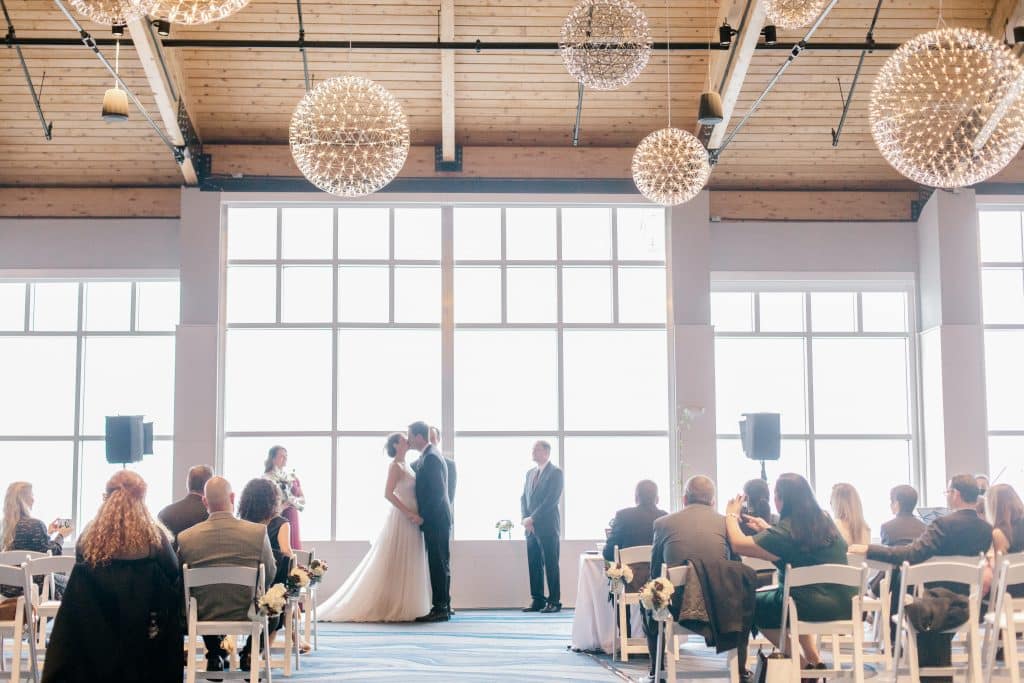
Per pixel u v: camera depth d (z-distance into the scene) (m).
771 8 6.25
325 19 10.82
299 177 11.83
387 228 12.02
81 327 12.19
